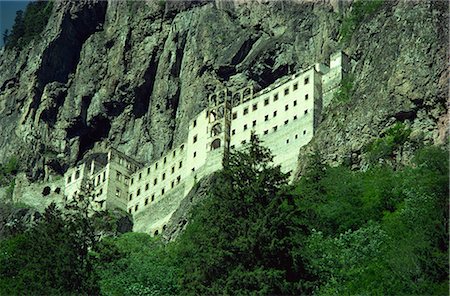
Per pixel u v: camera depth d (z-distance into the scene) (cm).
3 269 8975
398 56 14400
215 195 7575
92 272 8838
